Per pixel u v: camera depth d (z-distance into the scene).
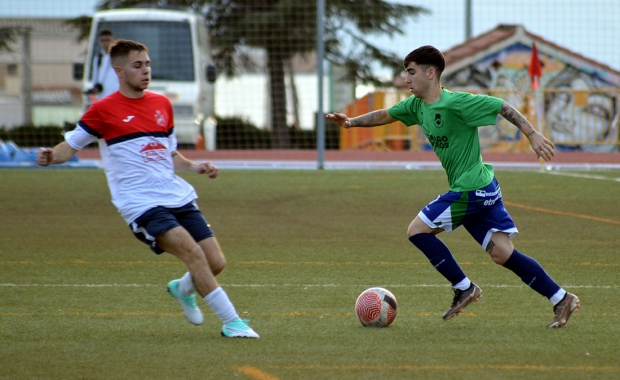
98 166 46.56
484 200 14.58
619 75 69.44
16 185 37.84
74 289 17.91
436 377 11.45
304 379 11.36
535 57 48.31
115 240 24.59
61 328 14.50
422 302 16.69
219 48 84.69
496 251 14.80
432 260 14.79
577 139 64.38
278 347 13.12
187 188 14.41
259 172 44.59
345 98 88.38
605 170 46.84
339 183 39.12
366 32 87.94
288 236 25.33
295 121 78.12
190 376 11.52
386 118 15.66
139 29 54.00
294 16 81.06
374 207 31.48
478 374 11.58
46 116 102.81
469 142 14.63
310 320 15.09
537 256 22.03
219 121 68.81
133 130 13.79
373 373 11.64
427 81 14.71
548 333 14.08
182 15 54.56
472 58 69.19
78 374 11.64
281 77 70.31
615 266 20.66
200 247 13.77
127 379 11.40
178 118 53.19
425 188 37.22
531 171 45.72
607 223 27.73
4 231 26.16
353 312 15.80
